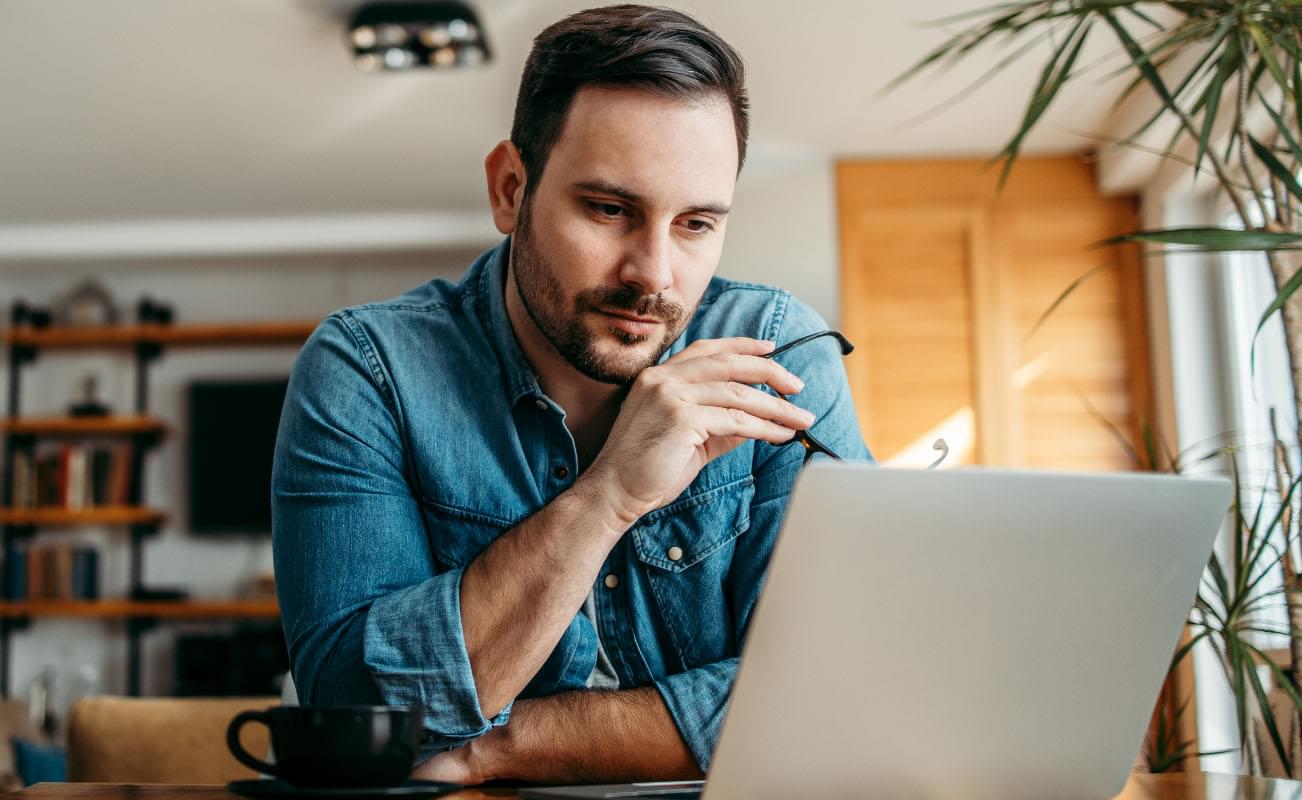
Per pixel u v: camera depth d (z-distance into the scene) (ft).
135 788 3.13
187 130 13.80
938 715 2.63
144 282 18.70
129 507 18.08
